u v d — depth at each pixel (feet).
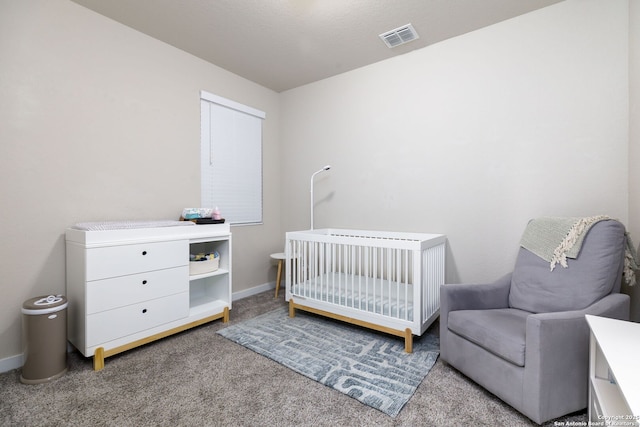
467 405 5.00
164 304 7.32
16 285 6.33
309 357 6.59
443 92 8.82
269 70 10.64
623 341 3.62
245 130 11.41
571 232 5.91
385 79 9.91
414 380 5.68
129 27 8.08
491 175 8.13
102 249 6.26
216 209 9.26
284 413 4.83
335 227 11.25
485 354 5.18
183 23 7.91
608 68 6.68
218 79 10.35
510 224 7.88
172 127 9.09
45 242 6.70
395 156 9.78
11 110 6.23
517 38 7.68
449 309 6.12
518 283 6.57
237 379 5.79
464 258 8.57
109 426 4.54
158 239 7.18
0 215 6.14
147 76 8.48
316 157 11.72
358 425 4.56
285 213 12.75
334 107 11.16
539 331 4.34
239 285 11.21
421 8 7.30
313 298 8.65
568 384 4.52
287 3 7.11
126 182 8.08
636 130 6.14
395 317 7.11
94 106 7.45
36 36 6.54
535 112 7.51
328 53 9.47
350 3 7.10
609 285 5.36
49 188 6.76
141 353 6.82
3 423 4.59
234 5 7.18
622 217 6.57
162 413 4.83
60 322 5.87
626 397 2.54
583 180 6.97
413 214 9.46
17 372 6.09
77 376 5.88
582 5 6.91
